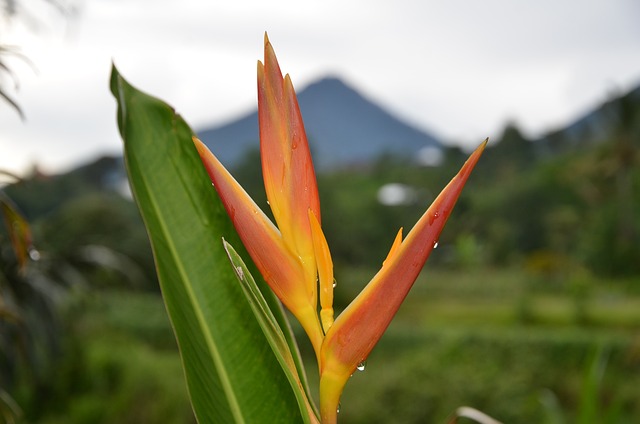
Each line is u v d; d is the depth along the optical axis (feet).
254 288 3.75
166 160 4.81
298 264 4.05
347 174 282.77
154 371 34.24
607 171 166.50
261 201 121.39
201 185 4.80
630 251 152.05
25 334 9.24
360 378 38.11
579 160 201.46
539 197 200.85
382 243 188.14
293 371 3.81
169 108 4.86
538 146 265.34
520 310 98.99
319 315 4.46
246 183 124.06
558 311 100.12
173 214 4.75
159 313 58.85
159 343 56.24
